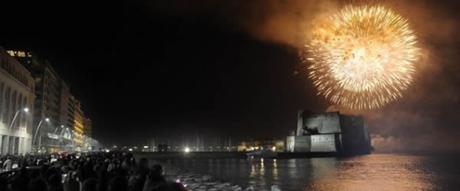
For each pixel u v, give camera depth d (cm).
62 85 19400
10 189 1280
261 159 19525
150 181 1015
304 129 19850
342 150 18925
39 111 14688
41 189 1173
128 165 2259
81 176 1723
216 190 4303
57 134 18038
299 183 6631
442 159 17550
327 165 13050
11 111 9638
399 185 6325
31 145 12012
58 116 18825
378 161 15750
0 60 8694
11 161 4244
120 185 1248
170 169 8081
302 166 12581
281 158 18925
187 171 8500
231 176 8112
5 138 9250
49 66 16012
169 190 797
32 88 12075
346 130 19638
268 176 8256
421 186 6253
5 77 8931
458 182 6831
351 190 5666
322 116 19612
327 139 18888
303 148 19662
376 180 7312
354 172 9688
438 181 7131
